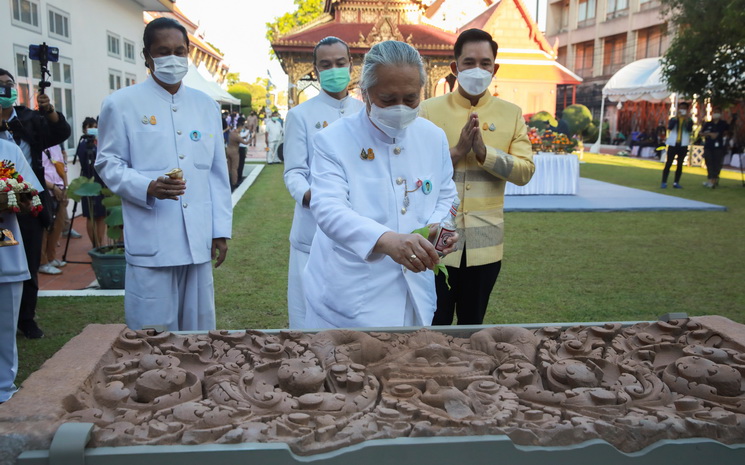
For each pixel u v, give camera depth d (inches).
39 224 161.9
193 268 123.3
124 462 49.6
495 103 124.6
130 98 115.6
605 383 66.3
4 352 122.4
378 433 53.5
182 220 118.6
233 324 179.0
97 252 211.8
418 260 70.4
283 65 810.8
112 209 209.0
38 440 51.3
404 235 71.8
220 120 127.8
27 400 56.6
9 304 121.6
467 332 80.0
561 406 59.9
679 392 63.7
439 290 122.8
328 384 65.2
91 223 239.3
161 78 115.6
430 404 59.2
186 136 119.3
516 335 76.5
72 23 348.8
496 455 52.2
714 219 378.6
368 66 76.5
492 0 1138.0
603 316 190.7
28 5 290.7
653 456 53.6
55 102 325.1
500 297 211.9
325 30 771.4
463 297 126.9
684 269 253.4
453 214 89.0
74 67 352.5
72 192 212.7
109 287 208.2
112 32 421.7
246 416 56.1
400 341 74.1
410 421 55.9
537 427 54.7
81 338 72.6
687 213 402.6
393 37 727.7
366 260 74.2
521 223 363.3
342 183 81.0
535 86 1009.5
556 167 476.4
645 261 267.4
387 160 83.0
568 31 1643.7
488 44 119.1
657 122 1056.2
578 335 78.0
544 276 241.1
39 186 129.6
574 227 350.6
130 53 466.3
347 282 82.9
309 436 52.2
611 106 1305.4
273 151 750.5
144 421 55.9
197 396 61.7
